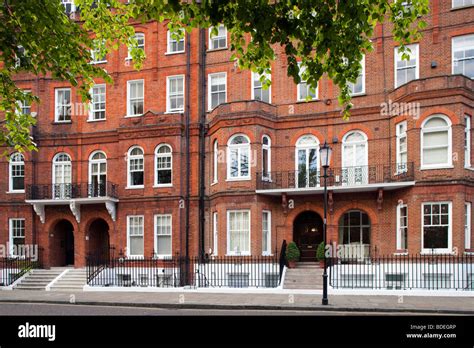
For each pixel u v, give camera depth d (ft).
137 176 86.99
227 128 78.69
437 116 67.92
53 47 34.27
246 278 74.74
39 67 35.06
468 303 54.29
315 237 80.48
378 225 73.61
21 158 92.73
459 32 71.97
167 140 84.99
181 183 83.87
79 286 77.61
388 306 52.01
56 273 84.02
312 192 75.56
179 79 87.86
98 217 88.38
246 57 33.30
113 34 42.19
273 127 80.23
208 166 84.53
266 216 78.33
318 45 29.71
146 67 89.04
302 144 79.61
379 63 76.33
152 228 84.48
